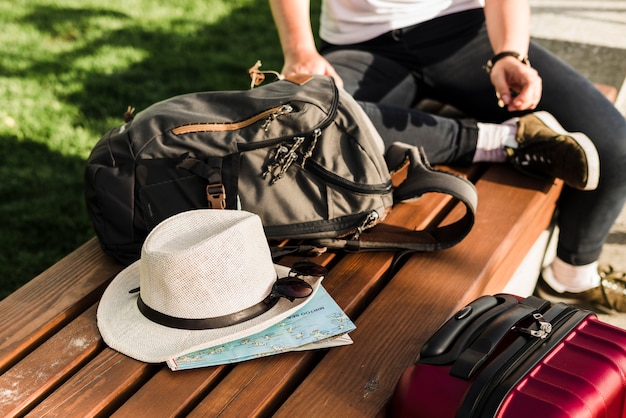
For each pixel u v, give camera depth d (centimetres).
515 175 219
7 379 143
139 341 146
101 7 469
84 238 276
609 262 258
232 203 169
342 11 241
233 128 172
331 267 182
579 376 127
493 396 122
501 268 191
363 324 159
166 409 136
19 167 312
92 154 176
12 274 258
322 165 171
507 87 201
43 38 425
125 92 369
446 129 214
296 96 173
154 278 144
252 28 444
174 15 461
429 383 130
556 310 144
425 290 170
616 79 290
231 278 144
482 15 236
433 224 201
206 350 147
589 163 199
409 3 232
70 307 163
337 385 143
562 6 342
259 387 141
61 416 135
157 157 170
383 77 233
